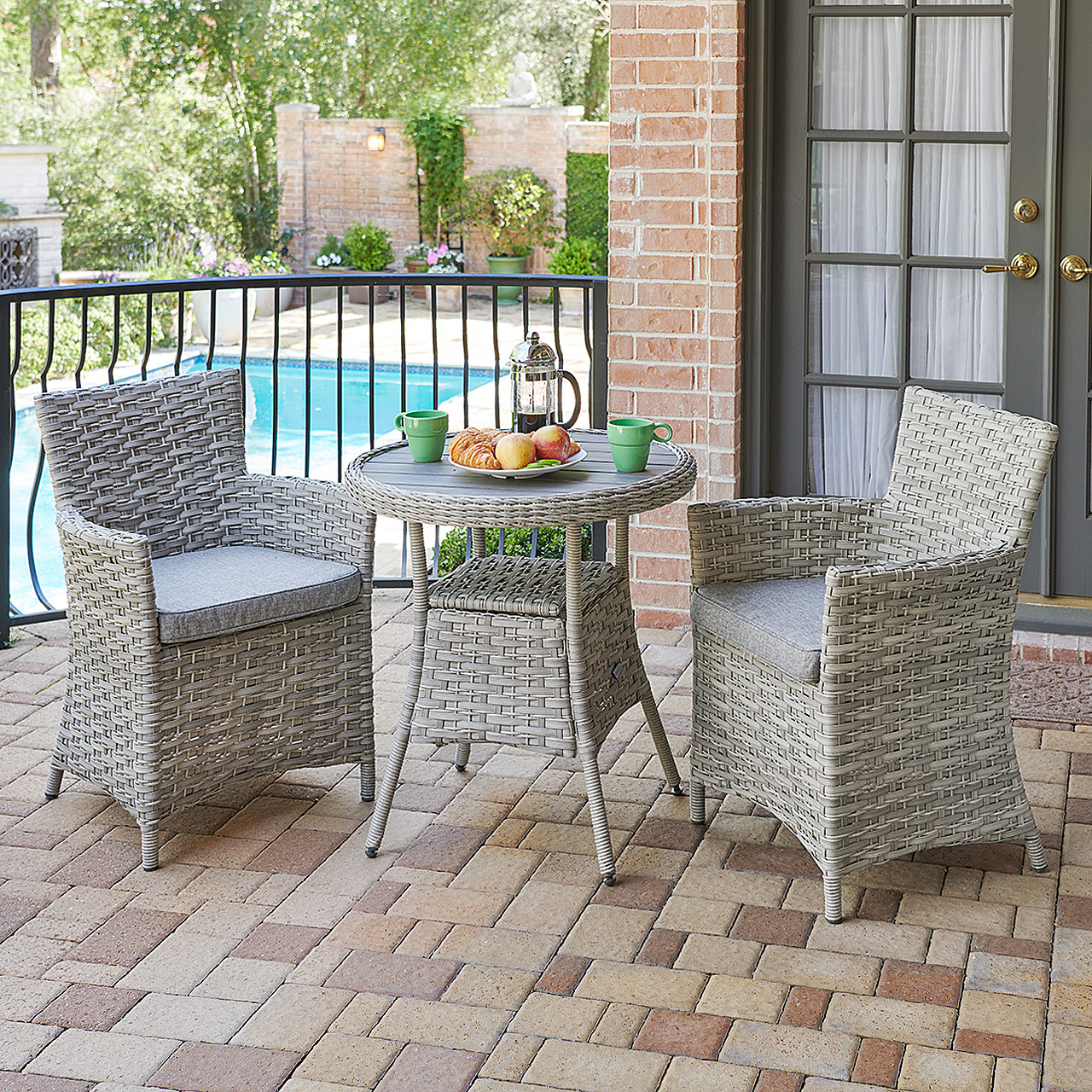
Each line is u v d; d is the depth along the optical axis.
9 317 4.23
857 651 2.76
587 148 14.83
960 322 4.35
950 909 2.90
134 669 3.06
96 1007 2.61
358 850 3.19
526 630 3.03
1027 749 3.62
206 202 16.38
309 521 3.49
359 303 14.08
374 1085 2.39
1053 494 4.32
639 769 3.58
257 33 16.75
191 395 3.56
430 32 17.08
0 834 3.27
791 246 4.42
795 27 4.27
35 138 15.83
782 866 3.08
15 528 7.28
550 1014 2.57
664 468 3.16
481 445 3.13
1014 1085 2.37
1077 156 4.09
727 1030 2.52
